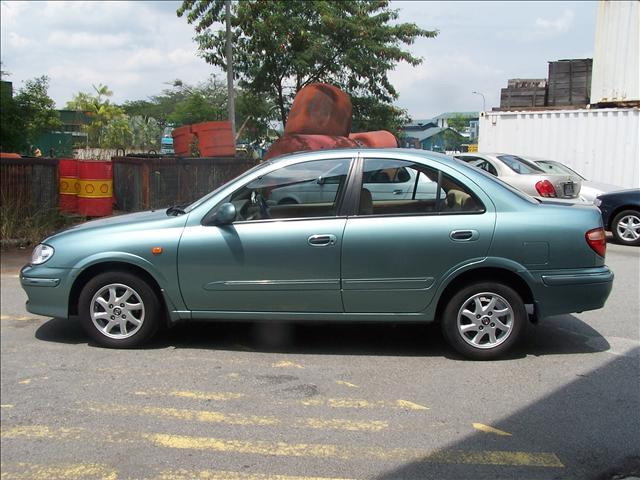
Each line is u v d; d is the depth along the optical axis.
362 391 4.56
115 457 3.67
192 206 5.45
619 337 5.82
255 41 19.53
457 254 4.98
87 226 5.61
